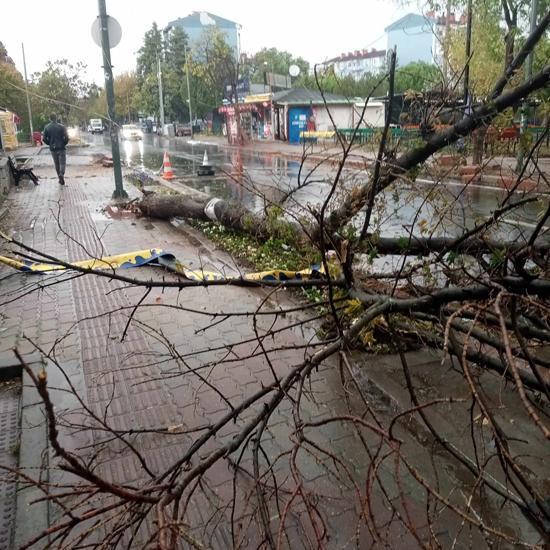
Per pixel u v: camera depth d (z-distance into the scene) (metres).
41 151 31.61
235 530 2.54
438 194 4.75
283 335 4.77
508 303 2.50
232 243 8.11
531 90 4.05
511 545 2.45
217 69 42.22
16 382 4.20
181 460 2.15
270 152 24.84
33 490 2.87
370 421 3.45
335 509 2.70
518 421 3.40
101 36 11.63
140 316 5.32
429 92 4.82
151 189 14.50
